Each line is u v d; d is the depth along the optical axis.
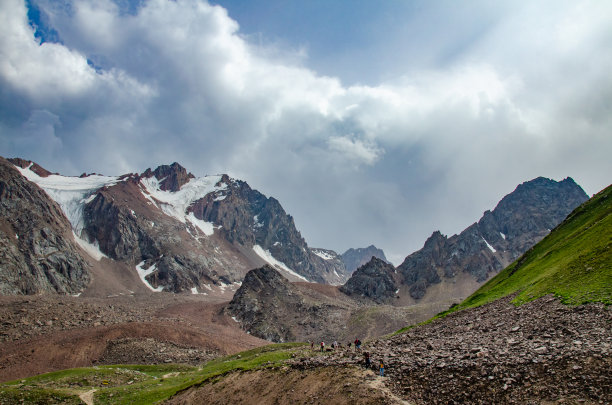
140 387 88.81
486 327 57.16
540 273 78.38
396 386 40.97
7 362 145.75
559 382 32.59
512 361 37.59
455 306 106.12
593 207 106.88
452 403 35.28
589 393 30.28
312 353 71.38
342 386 44.69
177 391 69.44
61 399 79.44
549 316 49.88
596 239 70.75
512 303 66.94
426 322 98.94
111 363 152.25
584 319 44.25
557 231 113.94
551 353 36.84
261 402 50.62
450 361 42.31
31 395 78.75
